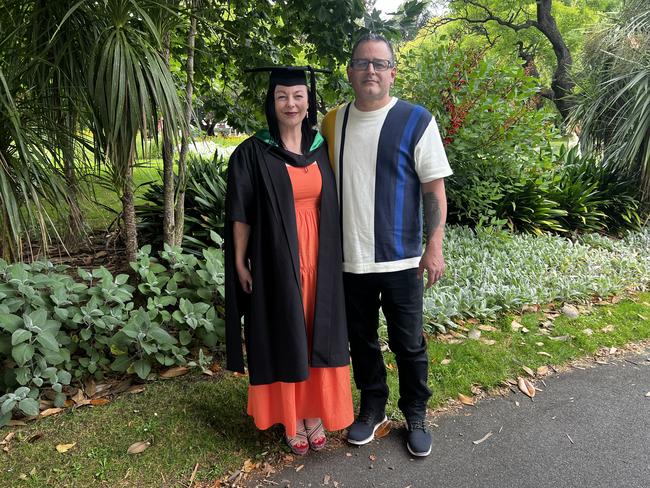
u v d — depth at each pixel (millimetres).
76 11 2646
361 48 1760
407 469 1995
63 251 3924
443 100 4645
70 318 2410
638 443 2166
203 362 2512
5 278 2357
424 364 2076
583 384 2645
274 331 1880
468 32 11094
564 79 8664
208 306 2588
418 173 1877
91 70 2375
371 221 1873
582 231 5309
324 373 1979
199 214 4000
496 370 2723
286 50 4656
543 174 5316
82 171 2930
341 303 1945
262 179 1822
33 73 2611
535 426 2281
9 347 2168
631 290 3893
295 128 1858
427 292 3436
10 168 2510
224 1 4160
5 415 2098
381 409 2213
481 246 4359
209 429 2146
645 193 5500
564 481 1938
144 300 3031
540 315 3402
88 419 2168
